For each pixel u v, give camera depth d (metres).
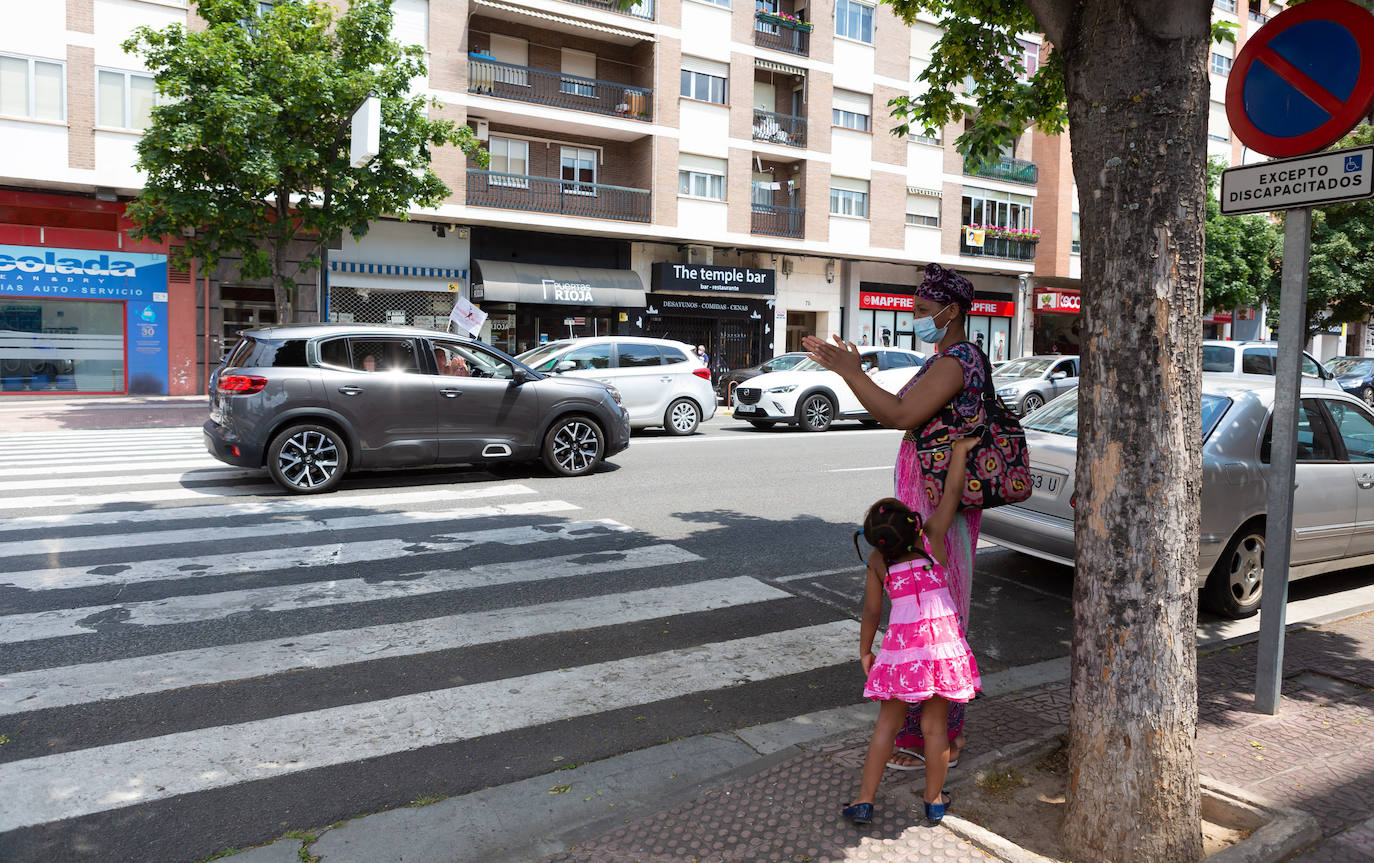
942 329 3.26
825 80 27.48
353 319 22.16
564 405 10.03
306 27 15.61
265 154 14.86
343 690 4.12
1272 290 32.19
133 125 19.28
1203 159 2.62
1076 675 2.79
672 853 2.71
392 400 9.05
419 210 21.52
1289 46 3.62
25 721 3.71
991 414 3.12
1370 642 4.71
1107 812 2.66
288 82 15.04
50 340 19.95
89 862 2.77
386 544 6.80
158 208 15.71
